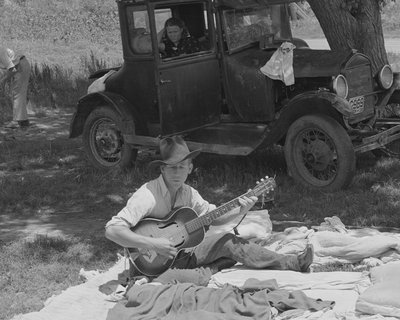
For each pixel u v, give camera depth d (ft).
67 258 21.72
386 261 19.11
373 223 23.93
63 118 45.80
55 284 19.90
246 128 28.76
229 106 29.86
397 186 27.40
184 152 17.47
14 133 41.24
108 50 79.66
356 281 17.54
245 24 30.07
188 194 18.19
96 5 98.02
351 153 26.45
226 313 15.78
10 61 41.39
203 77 29.43
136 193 17.67
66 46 80.64
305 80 28.37
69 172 32.14
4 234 24.43
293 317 15.67
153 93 29.71
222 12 29.35
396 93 30.19
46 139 39.47
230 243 18.58
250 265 18.52
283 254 19.22
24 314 16.94
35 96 50.03
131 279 17.87
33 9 95.61
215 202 26.81
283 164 30.76
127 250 17.81
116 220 17.37
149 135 30.71
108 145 31.81
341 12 32.58
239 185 28.48
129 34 29.78
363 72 28.73
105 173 31.40
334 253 19.58
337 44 33.04
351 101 28.19
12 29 86.38
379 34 32.76
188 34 29.45
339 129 26.55
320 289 17.29
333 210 25.09
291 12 32.19
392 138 28.09
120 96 30.86
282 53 28.09
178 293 16.34
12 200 27.89
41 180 30.53
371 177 28.43
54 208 27.22
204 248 18.53
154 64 28.35
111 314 16.03
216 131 29.48
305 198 26.48
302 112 27.53
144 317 15.79
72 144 37.50
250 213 22.52
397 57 62.59
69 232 24.35
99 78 32.09
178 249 17.79
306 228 21.43
